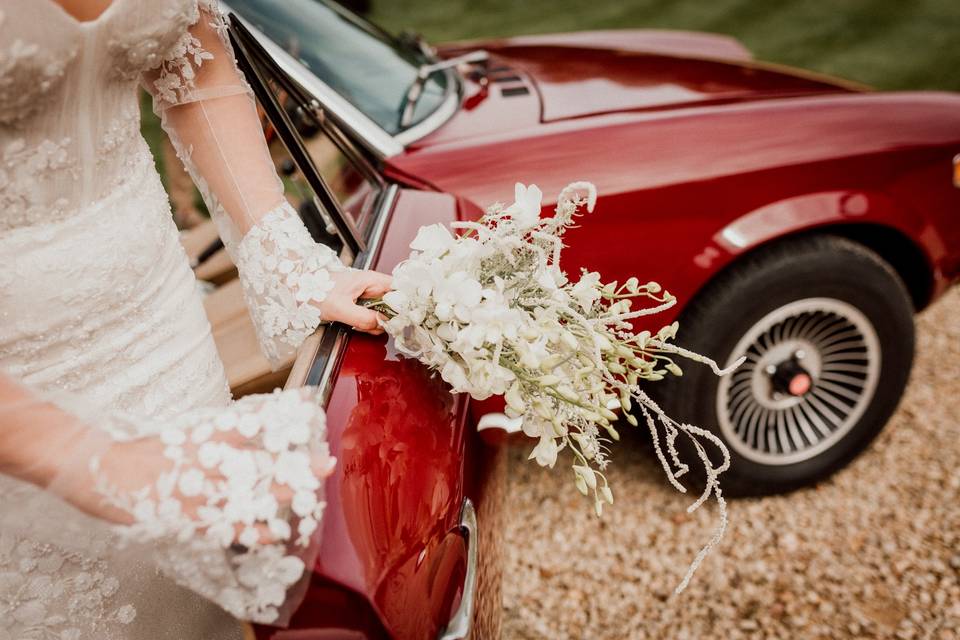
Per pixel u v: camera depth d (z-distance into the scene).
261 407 0.88
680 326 2.02
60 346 1.00
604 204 1.80
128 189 1.06
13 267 0.94
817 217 1.95
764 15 7.62
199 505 0.81
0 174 0.90
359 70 2.02
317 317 1.17
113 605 1.11
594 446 1.09
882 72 5.89
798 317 2.09
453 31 8.40
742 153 1.91
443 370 1.07
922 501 2.33
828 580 2.10
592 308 1.17
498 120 2.03
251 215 1.21
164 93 1.15
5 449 0.77
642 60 2.57
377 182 1.80
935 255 2.15
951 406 2.68
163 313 1.14
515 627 2.06
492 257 1.11
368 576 0.90
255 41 1.48
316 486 0.85
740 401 2.17
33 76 0.85
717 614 2.04
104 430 0.82
